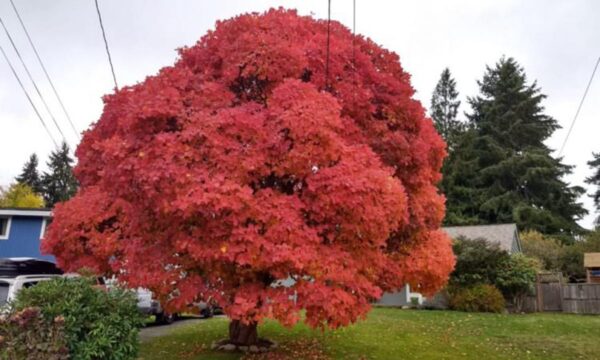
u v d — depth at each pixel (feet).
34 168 173.47
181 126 19.40
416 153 22.58
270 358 25.72
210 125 18.38
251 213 17.33
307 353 27.22
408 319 45.68
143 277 19.31
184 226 18.47
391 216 18.21
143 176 17.51
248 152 18.31
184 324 44.04
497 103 124.06
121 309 19.90
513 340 35.32
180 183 17.21
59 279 20.26
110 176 19.48
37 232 64.75
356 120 22.25
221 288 19.40
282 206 17.87
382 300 62.54
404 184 22.97
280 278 17.83
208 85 20.88
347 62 23.41
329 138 18.16
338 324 18.01
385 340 32.35
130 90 24.21
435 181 26.86
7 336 16.74
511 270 56.08
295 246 17.22
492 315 49.80
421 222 23.26
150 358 25.91
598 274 69.36
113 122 24.03
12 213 63.93
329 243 18.79
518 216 105.60
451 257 25.23
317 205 18.06
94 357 18.53
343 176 17.54
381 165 20.57
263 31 22.97
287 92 19.24
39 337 17.12
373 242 18.86
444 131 137.59
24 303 17.89
